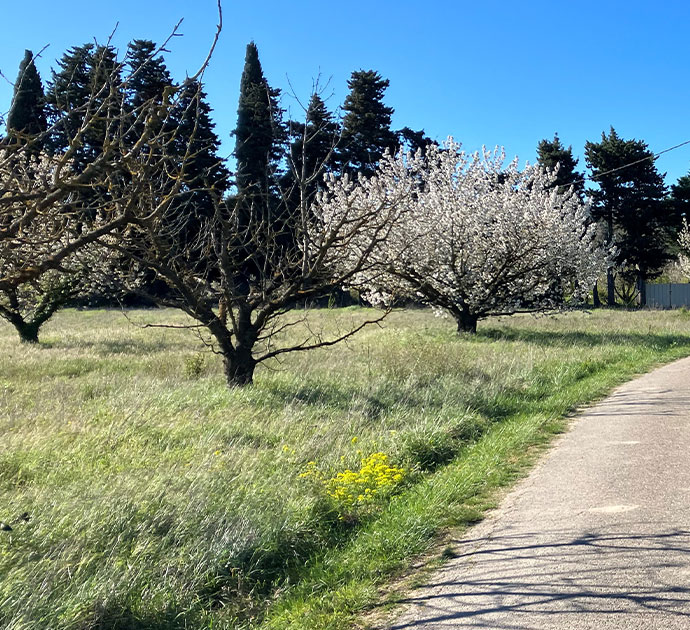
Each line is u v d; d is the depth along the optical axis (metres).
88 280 18.95
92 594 4.23
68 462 7.27
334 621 4.12
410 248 22.80
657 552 4.58
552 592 4.11
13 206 3.88
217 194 12.48
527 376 13.52
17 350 20.62
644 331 23.69
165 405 10.40
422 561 4.99
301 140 13.44
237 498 5.96
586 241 30.02
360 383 12.41
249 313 13.22
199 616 4.33
